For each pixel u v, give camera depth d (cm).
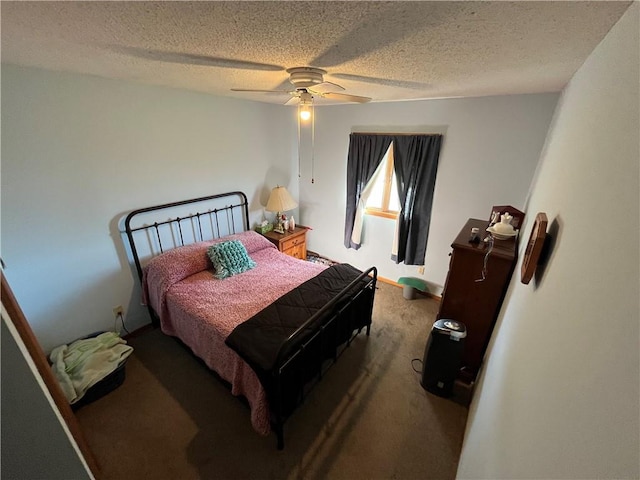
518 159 266
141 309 277
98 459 173
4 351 58
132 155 240
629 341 39
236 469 169
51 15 79
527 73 149
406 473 170
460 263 215
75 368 209
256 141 346
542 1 64
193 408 205
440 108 292
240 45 106
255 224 376
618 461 35
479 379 205
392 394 221
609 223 55
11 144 181
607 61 80
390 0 66
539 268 109
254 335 183
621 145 57
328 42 100
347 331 249
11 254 193
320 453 179
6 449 66
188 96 266
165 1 69
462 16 75
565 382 58
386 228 374
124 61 140
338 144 376
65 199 210
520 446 75
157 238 275
